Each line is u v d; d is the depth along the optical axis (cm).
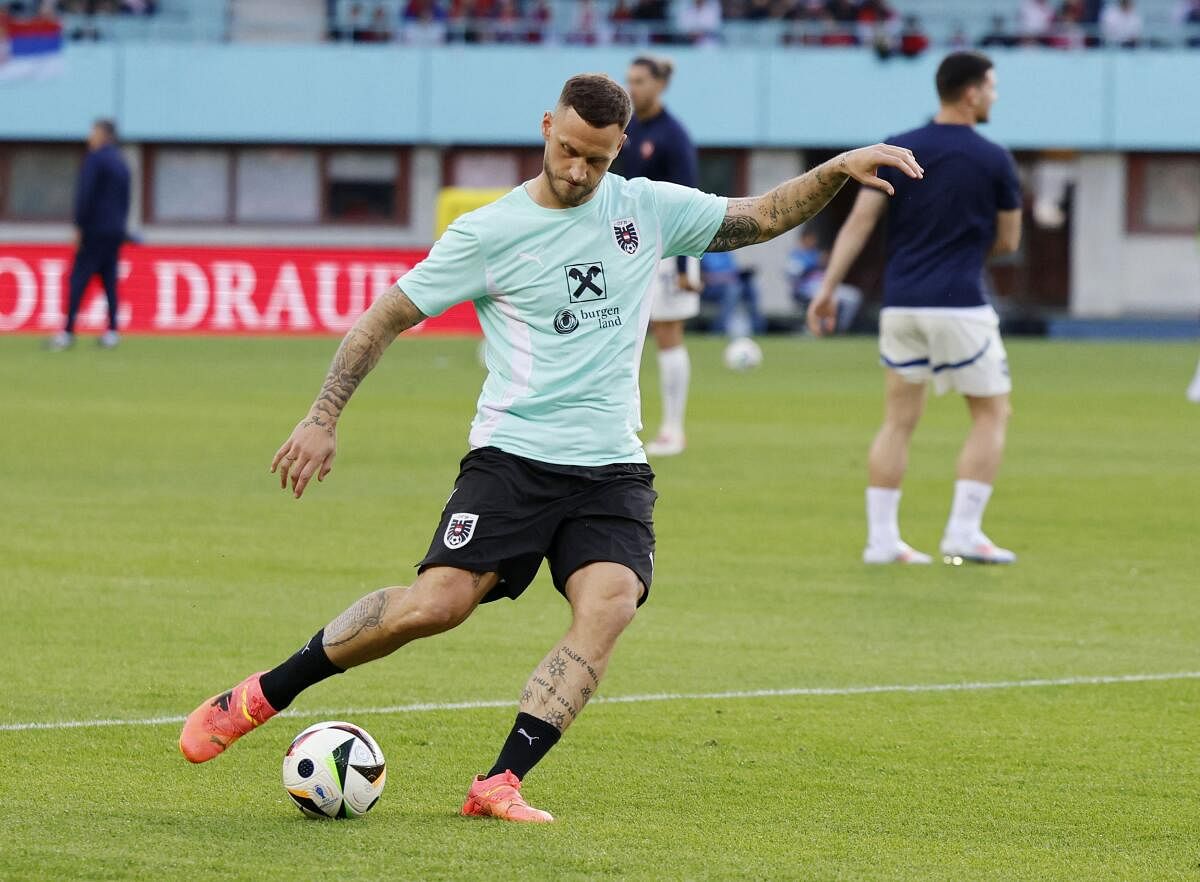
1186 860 1395
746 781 1625
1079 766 1698
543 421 1474
